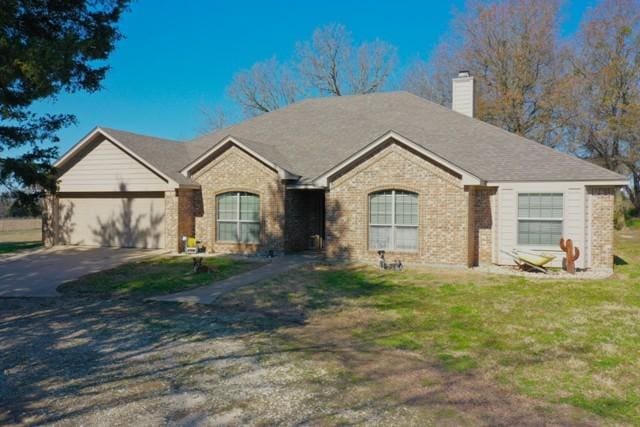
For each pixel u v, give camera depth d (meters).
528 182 16.55
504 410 5.73
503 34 40.66
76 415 5.52
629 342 8.38
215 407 5.72
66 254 19.81
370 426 5.27
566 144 40.41
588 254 16.28
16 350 7.91
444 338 8.67
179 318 10.09
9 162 13.31
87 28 11.92
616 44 38.31
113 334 8.84
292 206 19.84
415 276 14.83
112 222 22.06
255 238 19.88
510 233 16.89
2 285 13.70
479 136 19.78
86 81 12.03
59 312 10.64
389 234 17.36
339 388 6.33
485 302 11.45
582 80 38.59
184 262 17.59
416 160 16.75
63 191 22.14
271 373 6.85
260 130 24.28
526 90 40.81
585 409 5.79
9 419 5.43
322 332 9.12
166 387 6.33
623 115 37.62
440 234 16.52
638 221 38.84
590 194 16.27
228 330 9.16
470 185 16.03
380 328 9.38
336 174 17.92
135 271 15.75
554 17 39.44
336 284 13.60
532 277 14.77
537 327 9.33
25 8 10.98
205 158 20.31
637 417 5.61
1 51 9.80
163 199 21.08
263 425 5.27
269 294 12.34
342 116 23.86
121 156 21.08
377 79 46.59
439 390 6.31
